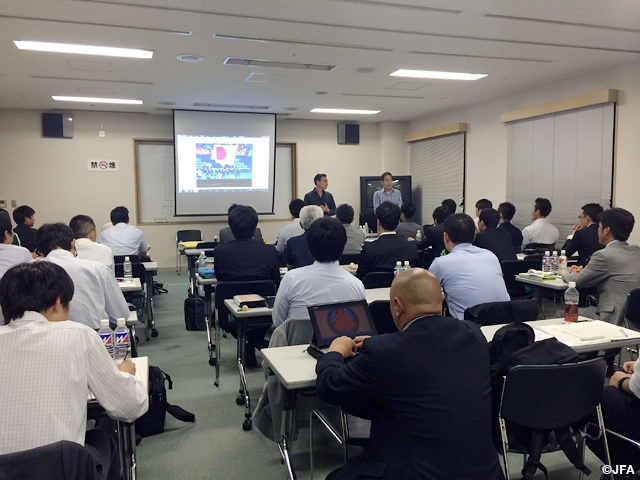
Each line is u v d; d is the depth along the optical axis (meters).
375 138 10.00
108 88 6.51
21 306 1.47
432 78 6.11
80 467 1.27
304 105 7.99
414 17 3.96
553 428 1.76
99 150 8.50
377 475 1.38
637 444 1.89
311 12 3.82
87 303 2.66
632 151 5.46
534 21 4.09
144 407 1.64
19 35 4.25
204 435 2.89
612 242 3.41
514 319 2.66
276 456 2.65
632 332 2.40
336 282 2.54
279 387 2.25
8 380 1.37
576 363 1.71
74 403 1.43
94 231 3.78
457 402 1.39
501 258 4.46
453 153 8.48
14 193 8.15
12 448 1.34
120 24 4.01
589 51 5.00
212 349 4.14
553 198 6.53
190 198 8.70
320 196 7.80
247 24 4.07
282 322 2.57
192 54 4.91
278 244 5.35
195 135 8.51
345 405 1.57
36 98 7.18
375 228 8.68
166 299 6.55
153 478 2.45
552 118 6.47
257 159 8.93
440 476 1.34
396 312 1.60
